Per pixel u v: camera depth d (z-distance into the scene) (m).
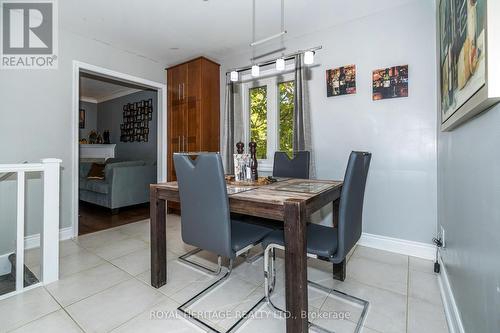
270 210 1.28
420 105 2.26
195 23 2.73
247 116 3.56
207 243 1.44
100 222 3.49
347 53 2.64
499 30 0.72
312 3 2.36
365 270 2.03
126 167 4.05
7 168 1.65
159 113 3.96
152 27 2.82
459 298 1.28
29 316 1.47
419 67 2.26
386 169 2.44
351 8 2.42
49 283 1.84
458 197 1.36
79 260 2.24
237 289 1.77
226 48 3.38
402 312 1.49
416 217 2.30
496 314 0.80
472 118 1.08
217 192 1.34
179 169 1.48
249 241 1.52
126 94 5.86
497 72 0.72
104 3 2.37
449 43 1.37
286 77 3.16
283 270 2.06
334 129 2.73
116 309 1.54
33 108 2.60
